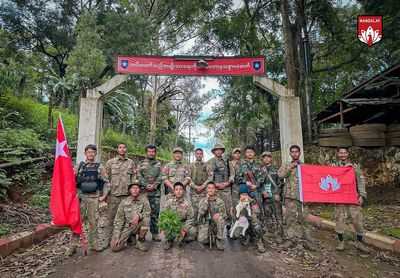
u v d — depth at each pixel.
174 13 24.28
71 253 4.86
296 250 5.30
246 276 4.14
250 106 17.70
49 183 7.93
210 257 4.90
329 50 17.12
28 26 20.11
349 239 5.97
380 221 6.94
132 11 19.53
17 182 7.17
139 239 5.21
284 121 9.13
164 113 35.88
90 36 15.12
